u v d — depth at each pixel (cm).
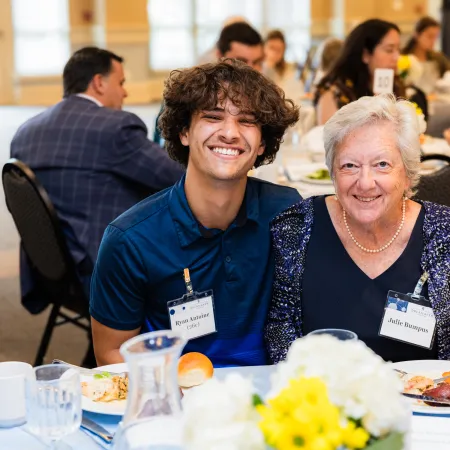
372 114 192
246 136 198
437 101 657
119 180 343
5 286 499
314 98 480
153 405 122
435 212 204
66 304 337
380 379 107
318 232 208
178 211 205
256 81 199
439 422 157
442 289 198
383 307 200
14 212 330
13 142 356
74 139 340
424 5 1456
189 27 1358
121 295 211
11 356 394
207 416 108
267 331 212
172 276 207
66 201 339
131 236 206
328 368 108
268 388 170
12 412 157
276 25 1423
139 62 1322
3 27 1240
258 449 103
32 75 1274
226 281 209
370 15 1432
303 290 207
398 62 466
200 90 196
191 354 176
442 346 199
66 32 1275
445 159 347
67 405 141
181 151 213
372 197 193
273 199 219
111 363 217
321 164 400
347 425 102
